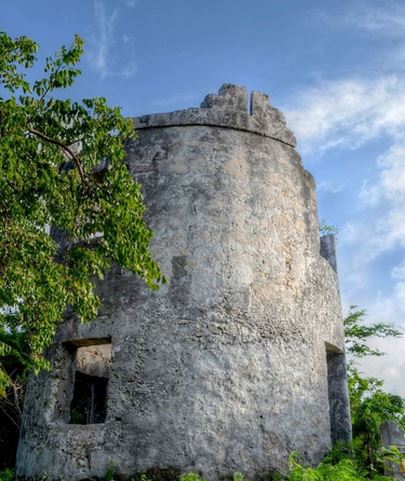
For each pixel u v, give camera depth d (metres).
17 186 6.84
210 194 8.97
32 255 7.11
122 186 7.08
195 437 7.64
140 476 7.49
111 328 8.43
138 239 6.95
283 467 7.91
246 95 9.91
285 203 9.55
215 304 8.36
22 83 6.80
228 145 9.36
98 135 6.89
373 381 14.93
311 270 9.61
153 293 8.45
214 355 8.09
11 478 9.31
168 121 9.47
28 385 9.18
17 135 6.16
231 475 7.55
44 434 8.29
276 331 8.62
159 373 7.99
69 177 7.23
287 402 8.33
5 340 12.98
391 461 8.76
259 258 8.88
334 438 9.78
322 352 9.27
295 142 10.19
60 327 8.87
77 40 6.75
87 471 7.70
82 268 7.37
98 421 12.80
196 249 8.62
